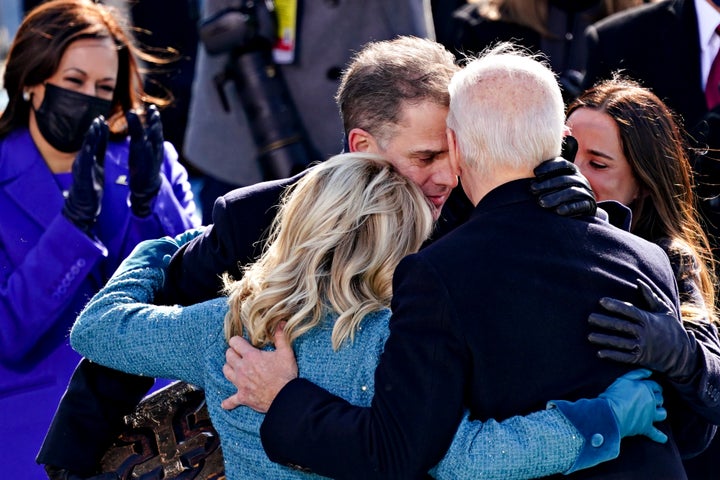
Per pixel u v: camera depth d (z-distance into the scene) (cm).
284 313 922
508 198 906
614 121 1109
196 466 1064
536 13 1745
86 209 1253
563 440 855
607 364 885
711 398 923
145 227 1333
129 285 1037
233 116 1761
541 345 872
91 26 1308
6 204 1301
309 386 907
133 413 1052
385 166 950
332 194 924
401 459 857
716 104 1486
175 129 2614
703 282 1109
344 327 912
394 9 1758
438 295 871
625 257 912
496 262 880
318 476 923
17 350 1259
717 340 1012
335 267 920
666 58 1512
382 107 992
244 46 1684
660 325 885
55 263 1244
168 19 2541
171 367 968
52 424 1048
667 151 1114
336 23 1738
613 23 1555
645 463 891
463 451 859
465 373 873
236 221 1036
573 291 883
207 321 961
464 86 920
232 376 929
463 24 1812
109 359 984
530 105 901
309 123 1756
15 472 1274
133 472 1055
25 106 1330
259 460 931
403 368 870
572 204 903
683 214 1130
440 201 1021
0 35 2888
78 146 1322
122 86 1372
